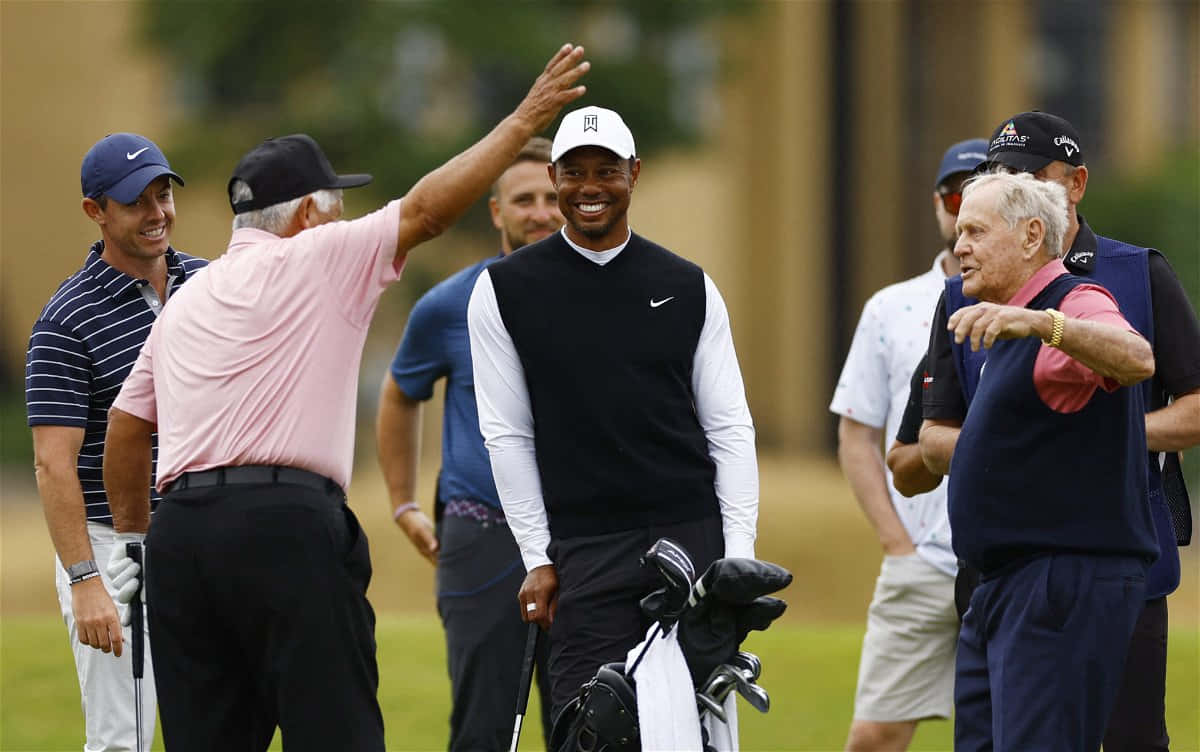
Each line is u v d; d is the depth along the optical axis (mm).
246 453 15305
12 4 103125
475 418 20391
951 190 20984
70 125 103312
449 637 20250
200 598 15391
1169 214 92750
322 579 15211
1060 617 14789
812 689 28719
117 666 18391
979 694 15547
